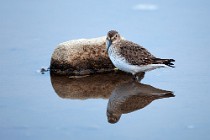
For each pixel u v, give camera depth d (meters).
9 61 15.66
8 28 18.14
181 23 18.58
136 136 10.91
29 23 18.59
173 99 13.02
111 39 14.89
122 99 13.15
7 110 12.22
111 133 11.05
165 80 14.50
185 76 14.59
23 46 16.73
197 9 19.81
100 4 20.44
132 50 14.80
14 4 20.28
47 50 16.47
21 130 11.16
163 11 19.69
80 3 20.48
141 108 12.50
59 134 10.98
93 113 12.14
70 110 12.30
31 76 14.70
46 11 19.64
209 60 15.54
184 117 11.84
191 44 16.77
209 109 12.26
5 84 14.00
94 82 14.58
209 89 13.58
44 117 11.86
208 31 17.78
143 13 19.52
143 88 14.05
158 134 10.98
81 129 11.24
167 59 14.66
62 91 13.66
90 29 18.03
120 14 19.41
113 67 15.52
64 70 15.05
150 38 17.31
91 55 15.22
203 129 11.18
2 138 10.81
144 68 14.80
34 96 13.20
